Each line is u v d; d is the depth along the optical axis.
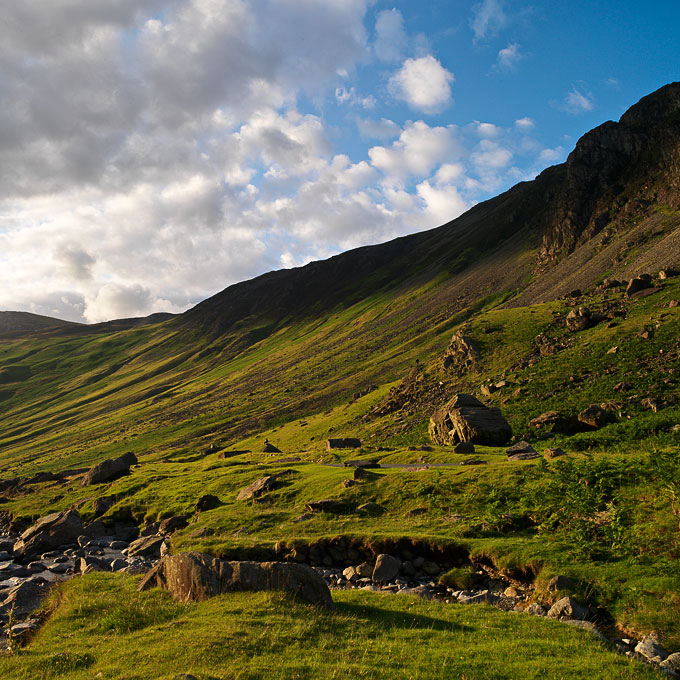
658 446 35.91
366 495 37.38
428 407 105.06
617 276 153.38
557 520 25.12
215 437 170.75
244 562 18.83
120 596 20.28
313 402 180.25
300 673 11.28
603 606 17.36
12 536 55.66
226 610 16.08
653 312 95.69
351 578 25.48
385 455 59.78
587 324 104.69
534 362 97.31
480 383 101.00
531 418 70.94
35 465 183.00
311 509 36.66
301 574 17.91
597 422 56.81
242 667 11.60
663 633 14.76
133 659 12.80
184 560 19.55
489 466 37.28
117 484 67.69
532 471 32.50
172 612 17.08
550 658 12.43
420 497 34.38
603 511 24.05
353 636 14.16
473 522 28.41
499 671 11.60
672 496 22.31
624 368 76.69
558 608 17.39
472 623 15.77
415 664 11.94
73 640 15.73
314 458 69.44
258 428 168.25
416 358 190.38
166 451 163.75
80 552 39.34
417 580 24.25
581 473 27.73
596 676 11.43
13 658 13.95
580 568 19.81
